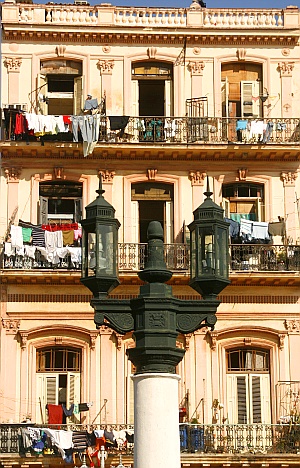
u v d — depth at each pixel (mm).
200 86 42750
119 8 43000
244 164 41812
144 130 41531
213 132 41562
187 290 40250
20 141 40719
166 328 17109
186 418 39312
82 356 39938
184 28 42750
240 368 40406
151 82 42938
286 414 39750
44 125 40688
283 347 40344
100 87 42469
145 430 16406
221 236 18656
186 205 41469
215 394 39719
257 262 40531
